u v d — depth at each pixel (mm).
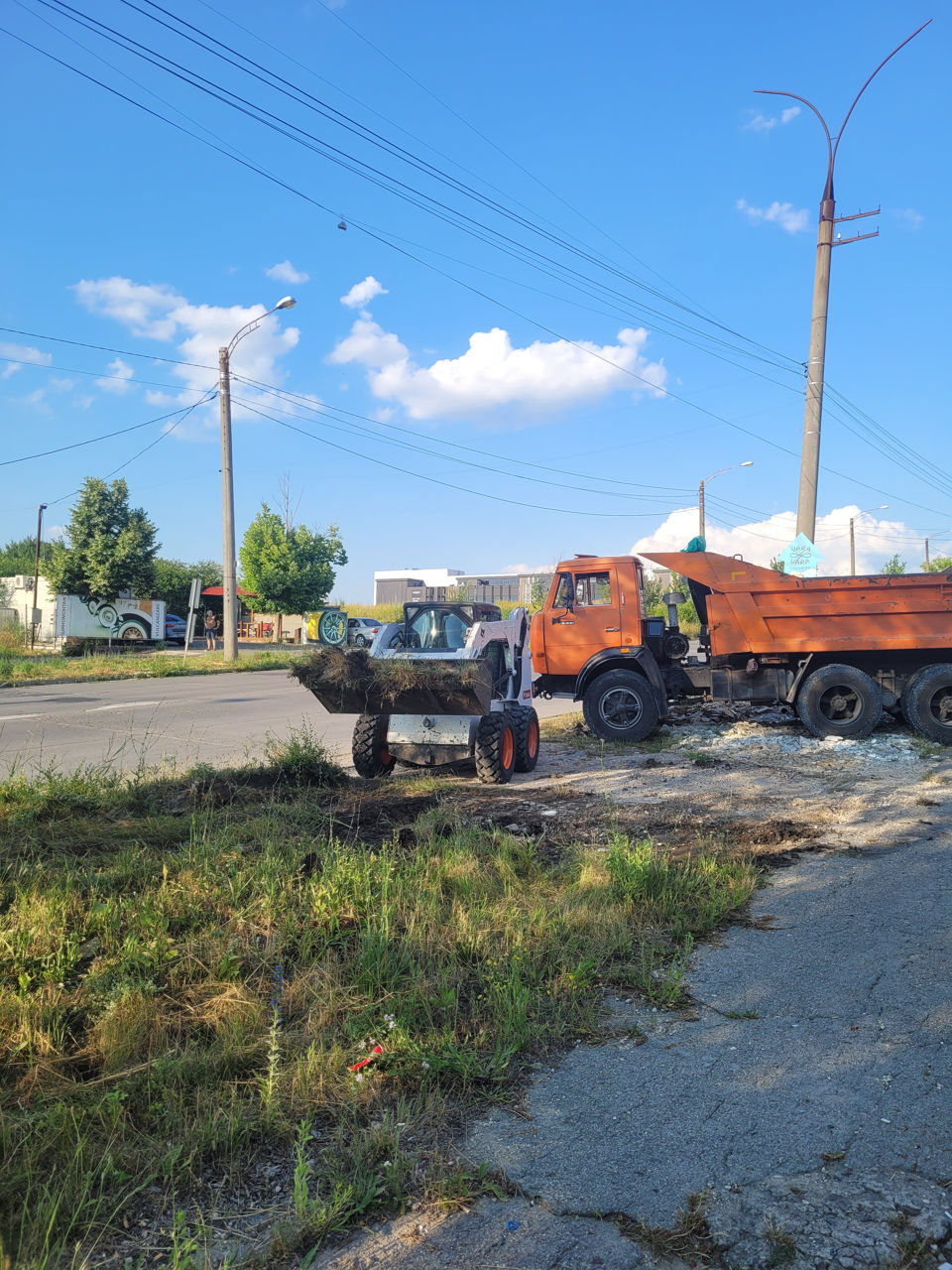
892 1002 3865
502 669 10039
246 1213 2521
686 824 7137
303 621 45500
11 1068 3195
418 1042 3404
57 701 16969
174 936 4383
